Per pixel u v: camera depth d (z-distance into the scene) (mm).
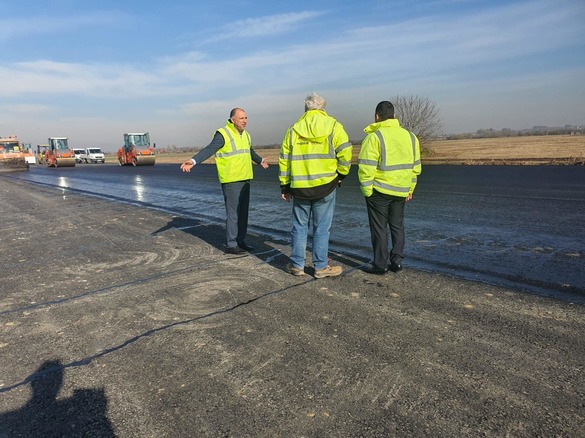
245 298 4125
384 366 2793
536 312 3592
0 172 33344
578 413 2283
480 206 9109
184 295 4277
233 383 2672
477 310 3660
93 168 37781
